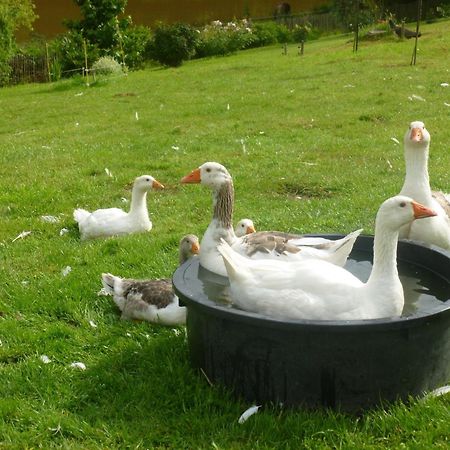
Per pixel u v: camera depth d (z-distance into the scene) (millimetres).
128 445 2844
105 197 5945
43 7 24328
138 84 13750
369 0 21922
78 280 4105
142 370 3244
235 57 19109
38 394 3156
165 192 6066
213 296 3154
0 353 3461
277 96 10625
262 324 2740
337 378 2816
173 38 18984
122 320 3695
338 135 7996
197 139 8148
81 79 14891
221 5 26406
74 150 7844
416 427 2809
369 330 2688
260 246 3469
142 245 4590
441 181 5773
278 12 25734
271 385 2896
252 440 2816
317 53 16266
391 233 2908
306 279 2922
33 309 3848
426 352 2846
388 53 14109
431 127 7961
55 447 2863
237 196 5770
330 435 2787
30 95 13852
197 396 3025
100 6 19109
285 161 6883
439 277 3311
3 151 8008
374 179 6062
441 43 14539
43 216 5457
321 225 4883
